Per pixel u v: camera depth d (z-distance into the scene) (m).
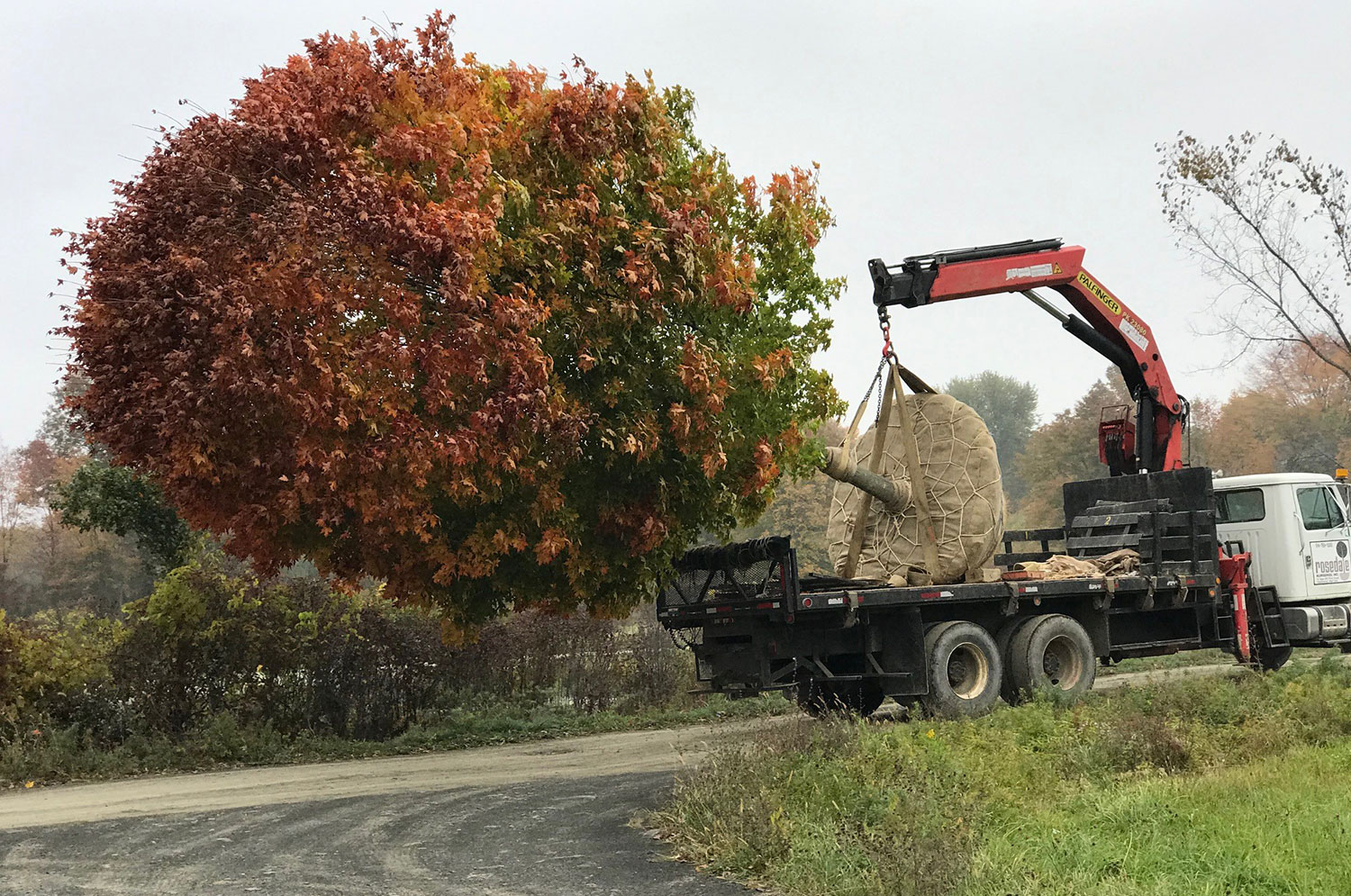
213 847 8.16
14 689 13.33
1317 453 67.25
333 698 15.27
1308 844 6.34
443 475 8.94
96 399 8.76
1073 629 13.73
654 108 9.95
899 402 13.77
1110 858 6.22
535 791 10.58
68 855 7.99
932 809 7.09
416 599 10.05
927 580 13.84
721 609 12.41
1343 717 10.92
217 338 8.27
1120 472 17.77
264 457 8.63
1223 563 15.77
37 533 62.69
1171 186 26.88
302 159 8.45
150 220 8.75
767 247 11.39
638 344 9.63
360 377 8.52
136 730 13.76
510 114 9.52
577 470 9.71
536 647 17.95
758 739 9.28
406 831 8.61
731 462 10.44
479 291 8.66
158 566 16.66
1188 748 9.40
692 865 7.16
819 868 6.42
